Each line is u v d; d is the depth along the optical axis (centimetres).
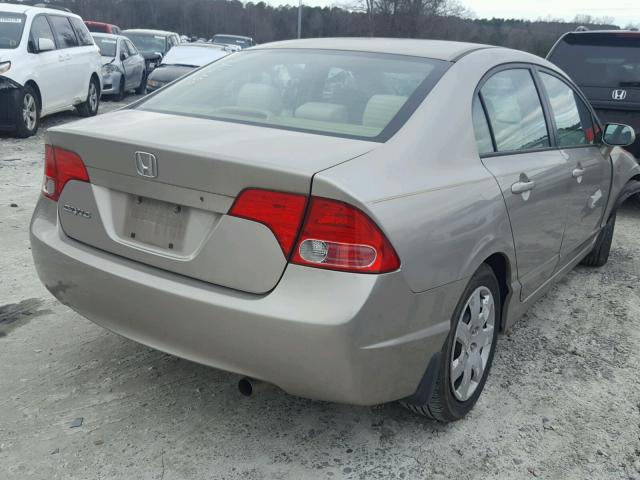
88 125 273
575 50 765
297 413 294
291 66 320
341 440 277
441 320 254
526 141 341
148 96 330
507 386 330
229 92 310
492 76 319
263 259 223
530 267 337
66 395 295
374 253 219
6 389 297
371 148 244
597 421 304
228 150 231
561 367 356
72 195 271
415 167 248
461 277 259
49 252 273
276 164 220
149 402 294
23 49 987
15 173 742
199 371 322
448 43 341
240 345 228
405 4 3734
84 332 354
